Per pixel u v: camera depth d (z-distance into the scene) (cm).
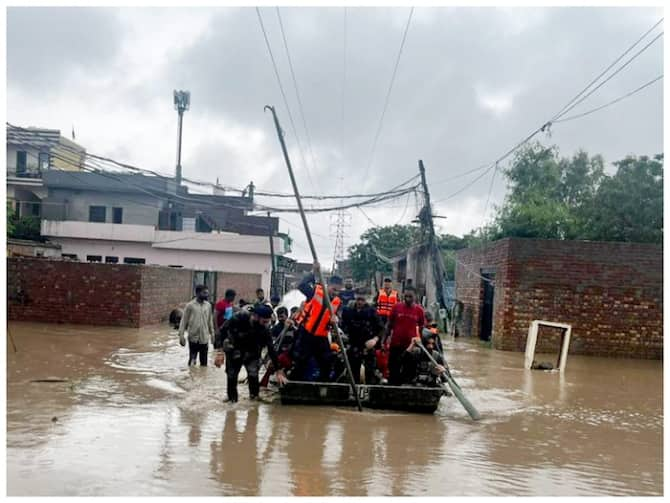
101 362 1177
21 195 3988
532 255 1703
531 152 3111
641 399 1059
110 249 3966
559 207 2555
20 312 1839
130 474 553
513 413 901
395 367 962
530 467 635
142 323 1852
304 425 757
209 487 530
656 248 1673
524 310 1703
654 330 1669
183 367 1173
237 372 881
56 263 1836
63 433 672
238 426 738
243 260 4069
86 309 1831
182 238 3981
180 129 3991
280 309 1171
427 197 2264
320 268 934
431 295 2536
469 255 2219
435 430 769
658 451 722
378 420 803
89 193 3928
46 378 983
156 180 3897
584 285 1689
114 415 762
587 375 1324
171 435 684
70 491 509
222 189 2327
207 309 1205
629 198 2250
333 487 543
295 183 955
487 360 1507
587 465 653
